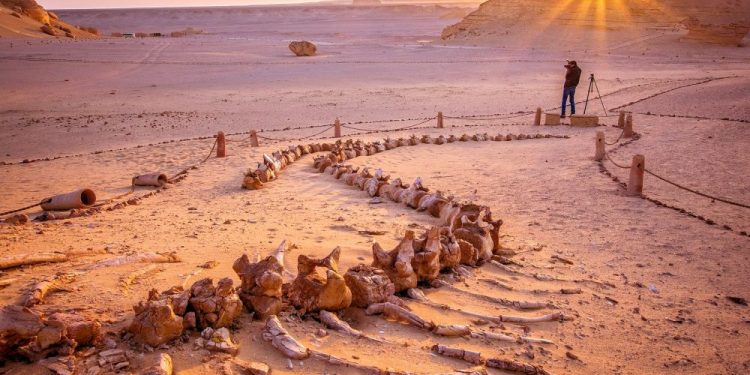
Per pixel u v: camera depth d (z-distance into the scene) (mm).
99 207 11719
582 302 6703
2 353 4336
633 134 20391
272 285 5395
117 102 36906
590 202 11734
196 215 10641
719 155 16234
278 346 4855
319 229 9250
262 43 96000
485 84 41719
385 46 87312
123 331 4883
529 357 5273
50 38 97375
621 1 92812
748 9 96562
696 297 6926
